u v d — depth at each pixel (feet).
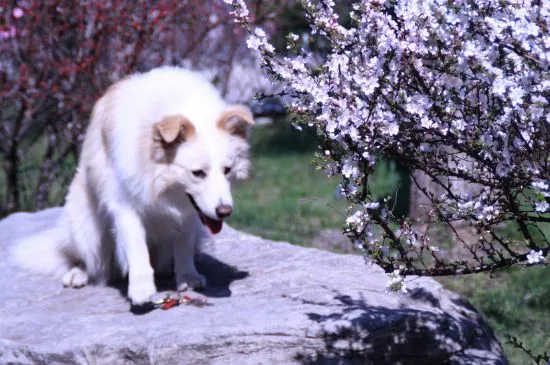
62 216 23.47
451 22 14.20
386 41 14.42
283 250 24.85
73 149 36.35
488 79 14.05
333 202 42.93
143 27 32.24
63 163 36.83
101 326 18.88
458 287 28.07
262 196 45.80
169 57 37.22
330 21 15.39
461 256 28.89
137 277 19.98
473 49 13.87
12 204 36.88
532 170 14.99
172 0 32.89
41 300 21.52
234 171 20.07
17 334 18.88
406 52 14.52
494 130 14.97
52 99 34.37
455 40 14.26
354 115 14.79
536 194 14.28
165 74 21.22
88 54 33.14
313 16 15.48
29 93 32.94
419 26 14.35
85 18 33.24
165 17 33.24
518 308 26.22
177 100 19.97
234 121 19.80
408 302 20.15
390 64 14.87
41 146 44.91
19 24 33.32
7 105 36.09
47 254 23.84
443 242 30.37
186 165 19.12
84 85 33.53
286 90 15.92
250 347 17.40
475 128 15.11
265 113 44.91
